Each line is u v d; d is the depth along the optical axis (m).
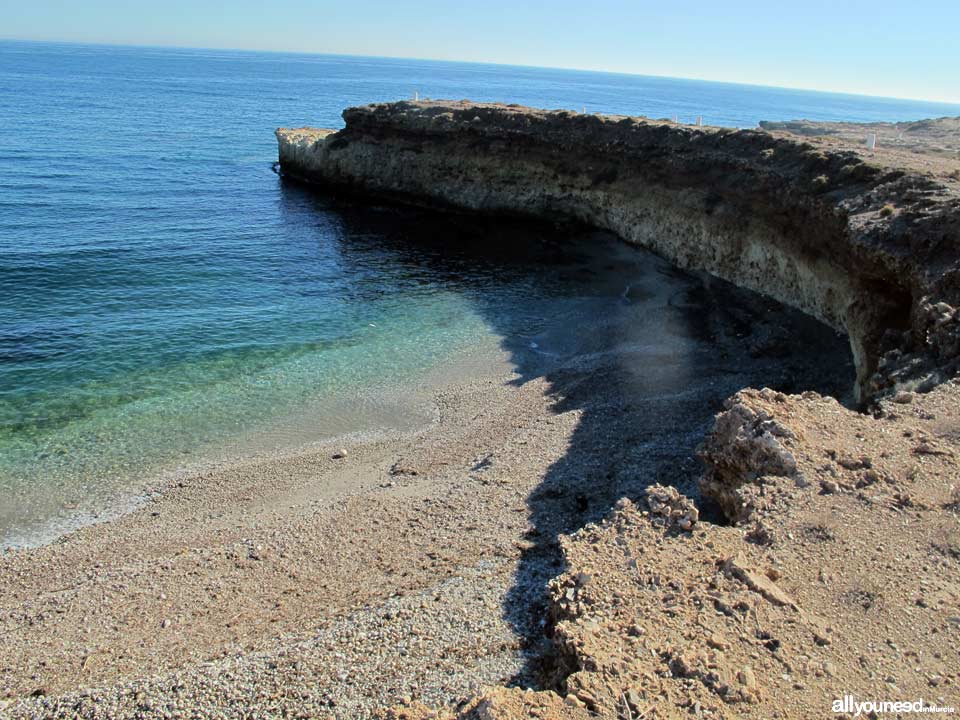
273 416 23.83
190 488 19.38
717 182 39.69
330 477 19.97
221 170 69.62
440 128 56.09
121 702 11.09
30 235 42.06
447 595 13.03
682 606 10.07
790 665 8.80
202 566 15.29
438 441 21.95
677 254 41.97
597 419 21.98
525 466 18.92
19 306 31.62
